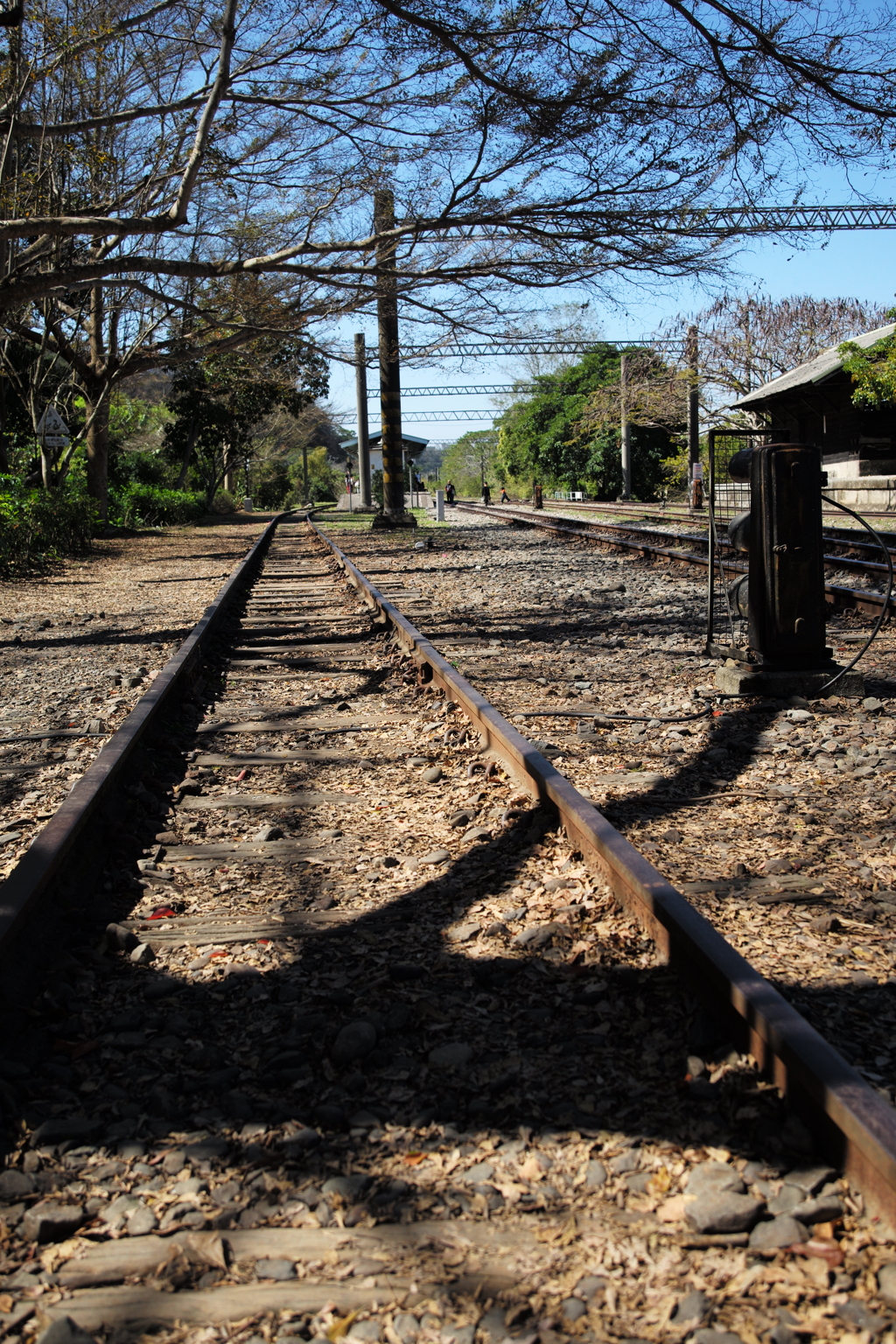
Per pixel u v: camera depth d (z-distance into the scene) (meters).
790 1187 2.09
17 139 13.33
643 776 4.99
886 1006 2.82
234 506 63.03
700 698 6.50
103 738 6.17
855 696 6.35
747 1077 2.42
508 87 10.63
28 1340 1.84
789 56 9.80
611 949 3.17
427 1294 1.90
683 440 49.53
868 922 3.37
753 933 3.29
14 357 28.41
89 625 11.41
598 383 69.50
